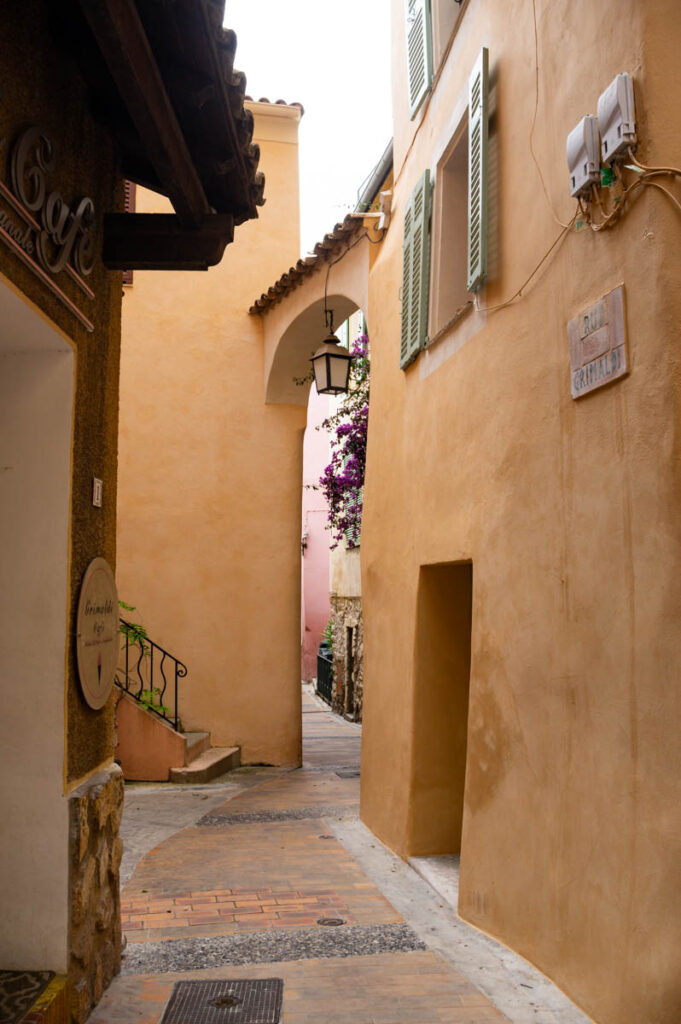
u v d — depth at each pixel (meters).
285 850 6.81
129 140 4.36
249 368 11.66
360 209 8.50
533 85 4.46
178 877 6.05
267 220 11.91
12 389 3.69
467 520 5.32
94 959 3.84
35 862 3.52
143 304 11.54
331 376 8.72
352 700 18.39
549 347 4.18
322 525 28.17
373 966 4.30
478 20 5.41
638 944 3.18
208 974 4.22
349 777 10.39
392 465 7.29
